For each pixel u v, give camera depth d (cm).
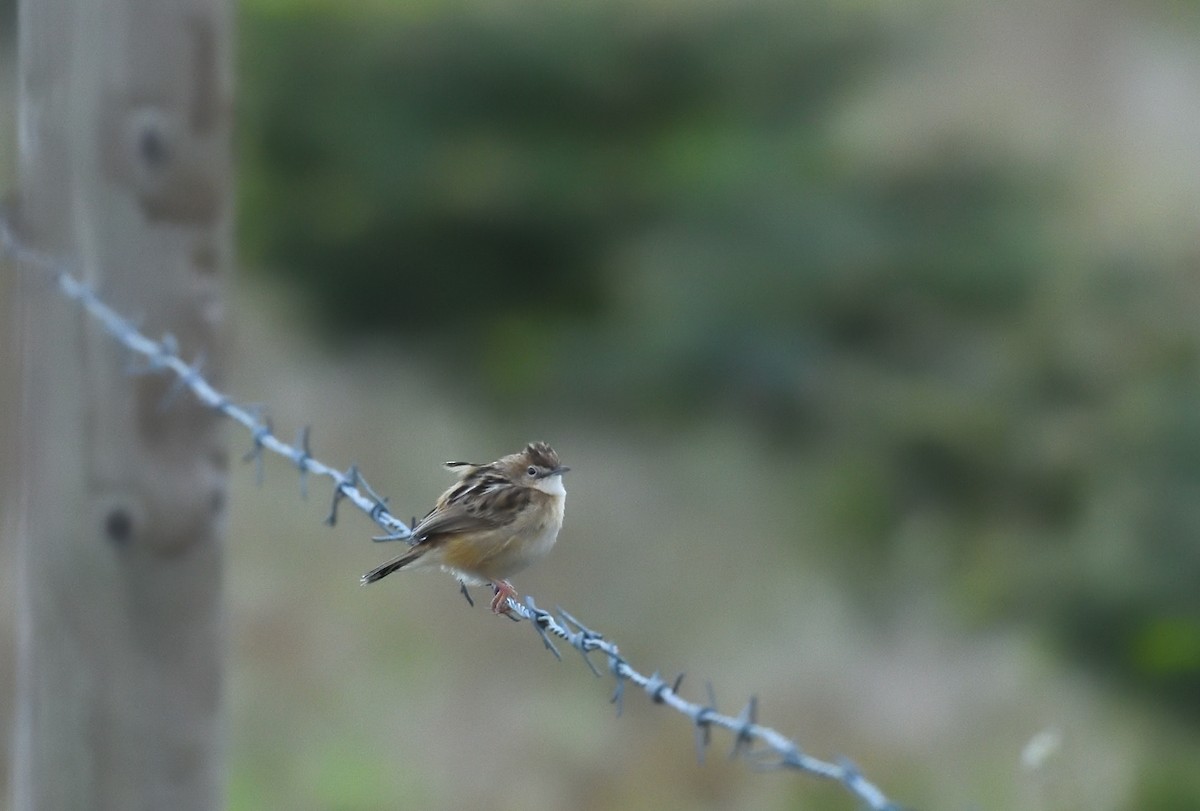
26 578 665
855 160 1775
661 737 1338
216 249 677
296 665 1369
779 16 1747
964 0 1911
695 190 1739
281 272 1880
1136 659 1271
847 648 1492
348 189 1798
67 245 665
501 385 1853
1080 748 1193
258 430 654
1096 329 1658
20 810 669
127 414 649
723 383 1752
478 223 1808
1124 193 1848
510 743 1316
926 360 1730
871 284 1738
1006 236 1722
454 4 1714
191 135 665
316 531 1541
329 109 1766
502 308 1872
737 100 1800
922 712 1341
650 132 1789
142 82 660
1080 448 1565
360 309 1880
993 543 1560
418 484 1670
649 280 1769
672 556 1645
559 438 1856
